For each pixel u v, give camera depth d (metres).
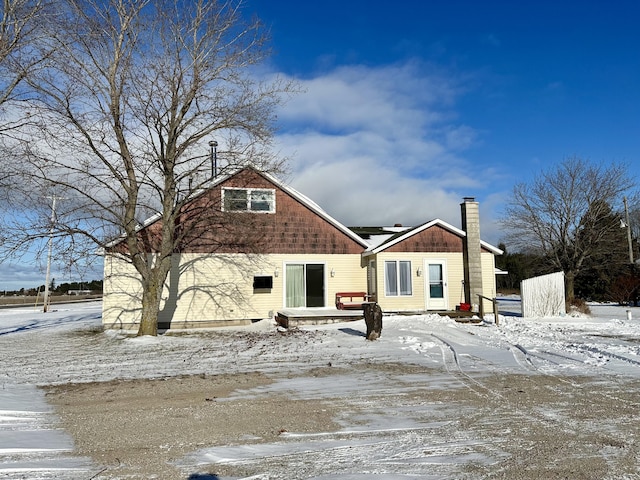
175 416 6.88
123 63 15.19
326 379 9.34
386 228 29.50
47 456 5.29
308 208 21.58
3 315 31.66
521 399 7.61
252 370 10.40
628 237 34.16
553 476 4.62
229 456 5.27
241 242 20.64
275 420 6.63
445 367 10.38
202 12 15.54
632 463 4.92
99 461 5.14
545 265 38.12
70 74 14.45
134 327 19.20
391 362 11.07
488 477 4.62
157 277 16.28
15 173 14.18
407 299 21.70
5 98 13.98
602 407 7.09
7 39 13.80
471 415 6.75
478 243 22.30
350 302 21.42
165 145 16.28
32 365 11.39
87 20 14.60
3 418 6.80
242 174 20.64
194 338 15.91
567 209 36.38
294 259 21.22
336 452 5.36
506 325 18.33
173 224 16.62
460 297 22.36
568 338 14.70
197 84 15.45
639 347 12.27
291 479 4.61
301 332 16.80
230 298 20.30
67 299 62.44
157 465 5.02
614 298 35.69
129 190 15.75
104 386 8.98
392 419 6.62
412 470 4.80
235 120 16.03
